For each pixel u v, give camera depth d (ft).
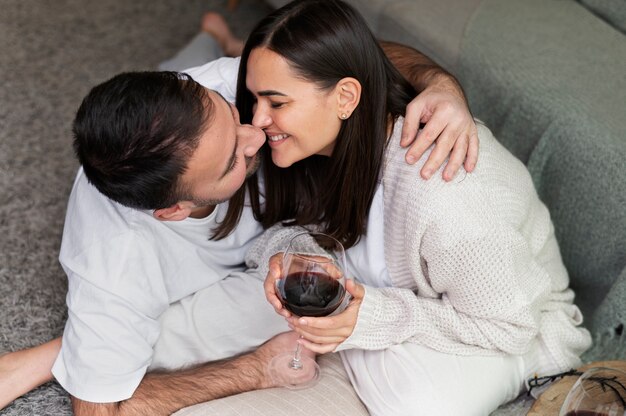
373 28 7.73
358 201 4.86
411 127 4.66
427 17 7.27
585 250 5.87
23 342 5.52
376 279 5.10
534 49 6.70
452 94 4.87
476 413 4.75
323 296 4.09
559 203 6.00
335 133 4.65
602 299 5.83
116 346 4.60
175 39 9.51
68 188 7.11
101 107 4.04
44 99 8.20
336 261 4.14
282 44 4.35
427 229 4.45
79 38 9.29
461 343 4.84
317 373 5.02
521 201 4.77
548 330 5.12
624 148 5.51
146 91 4.04
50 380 5.23
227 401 4.65
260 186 5.34
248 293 5.27
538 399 4.38
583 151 5.74
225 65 5.41
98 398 4.57
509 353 4.88
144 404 4.66
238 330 5.20
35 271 6.18
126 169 4.09
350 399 4.86
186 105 4.09
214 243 5.27
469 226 4.39
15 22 9.46
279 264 4.26
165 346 5.05
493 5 7.40
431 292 4.88
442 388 4.68
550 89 6.18
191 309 5.16
